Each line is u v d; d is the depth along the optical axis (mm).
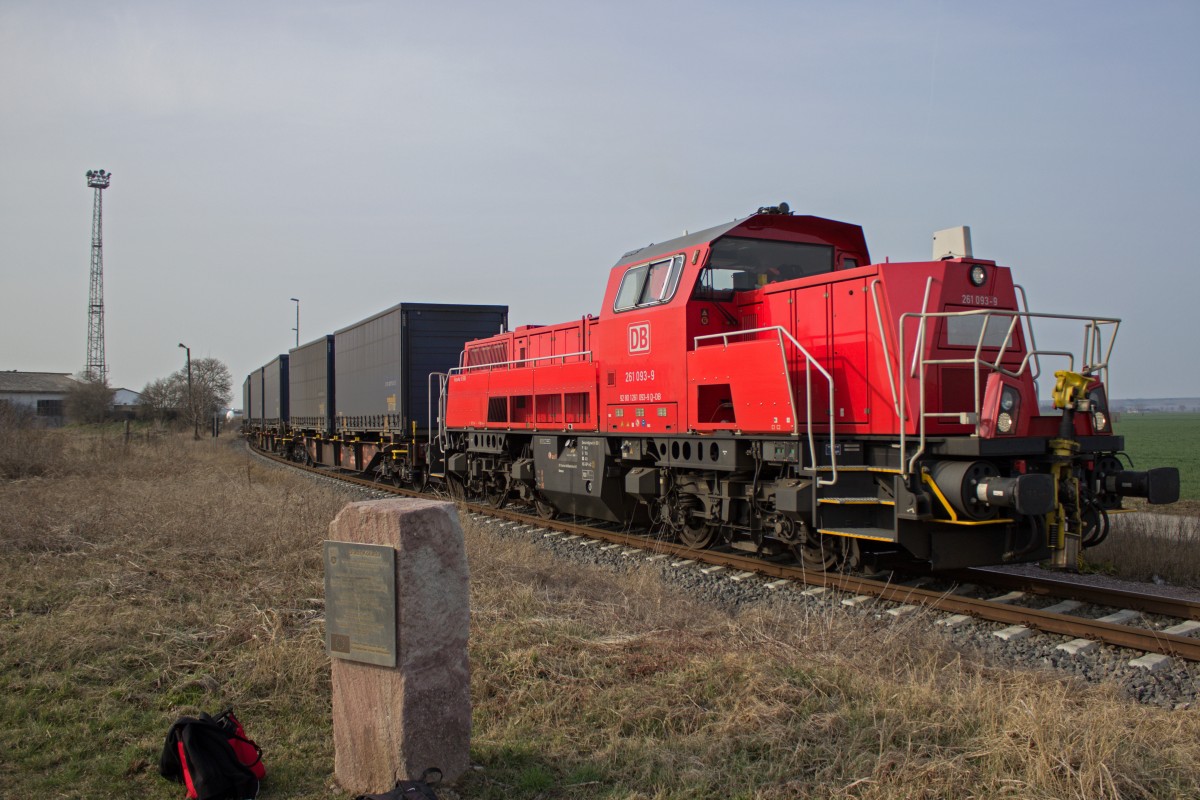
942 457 7656
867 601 7875
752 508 9531
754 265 10359
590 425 12141
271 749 4621
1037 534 7516
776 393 8422
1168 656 6176
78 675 5680
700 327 9977
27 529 10680
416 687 3988
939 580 8836
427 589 4031
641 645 6051
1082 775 3746
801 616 7004
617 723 4770
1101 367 8172
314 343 30078
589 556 10844
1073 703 5039
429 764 4039
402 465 21406
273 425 40125
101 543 10344
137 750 4539
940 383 7840
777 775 4094
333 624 4176
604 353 11773
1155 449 39188
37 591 8070
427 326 20453
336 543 4164
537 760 4395
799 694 4984
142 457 25719
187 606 7320
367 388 23281
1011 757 4027
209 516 11625
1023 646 6621
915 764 4000
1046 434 7707
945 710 4656
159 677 5668
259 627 6590
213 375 84562
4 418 26703
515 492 15664
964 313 7258
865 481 8164
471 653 5832
